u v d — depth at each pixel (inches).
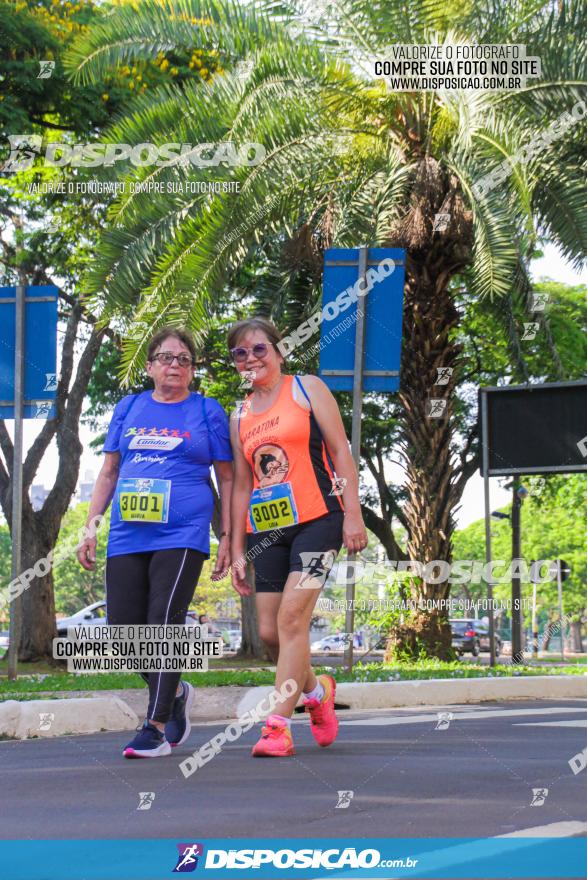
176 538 333.7
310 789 253.1
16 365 627.8
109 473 351.6
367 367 612.1
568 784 266.5
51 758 333.7
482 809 225.5
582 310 1483.8
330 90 794.2
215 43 816.9
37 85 1083.9
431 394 872.3
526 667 830.5
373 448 1712.6
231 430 338.3
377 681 591.2
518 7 799.7
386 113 818.8
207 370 1455.5
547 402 860.6
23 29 1077.8
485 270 746.8
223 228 783.1
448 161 791.1
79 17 1132.5
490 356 1569.9
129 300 800.3
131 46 816.3
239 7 807.1
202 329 792.9
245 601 1440.7
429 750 343.6
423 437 874.1
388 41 789.2
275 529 319.6
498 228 748.6
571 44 778.2
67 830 206.2
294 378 326.3
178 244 784.3
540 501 1777.8
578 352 1389.0
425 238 834.2
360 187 834.2
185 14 808.3
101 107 1128.8
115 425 348.5
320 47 810.8
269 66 787.4
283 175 802.2
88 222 1273.4
